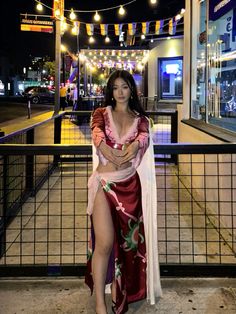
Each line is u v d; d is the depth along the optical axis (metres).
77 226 4.53
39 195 5.90
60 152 3.12
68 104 25.62
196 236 4.22
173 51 17.81
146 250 2.76
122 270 2.67
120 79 2.69
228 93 5.59
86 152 3.12
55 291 3.07
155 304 2.88
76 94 19.84
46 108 28.91
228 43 5.61
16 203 4.90
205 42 6.64
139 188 2.71
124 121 2.67
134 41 19.02
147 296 2.78
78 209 5.16
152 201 2.75
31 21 12.61
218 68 6.10
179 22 15.51
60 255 3.47
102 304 2.58
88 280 2.81
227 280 3.21
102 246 2.59
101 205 2.59
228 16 5.56
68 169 7.69
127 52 18.69
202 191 5.64
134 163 2.64
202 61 6.95
